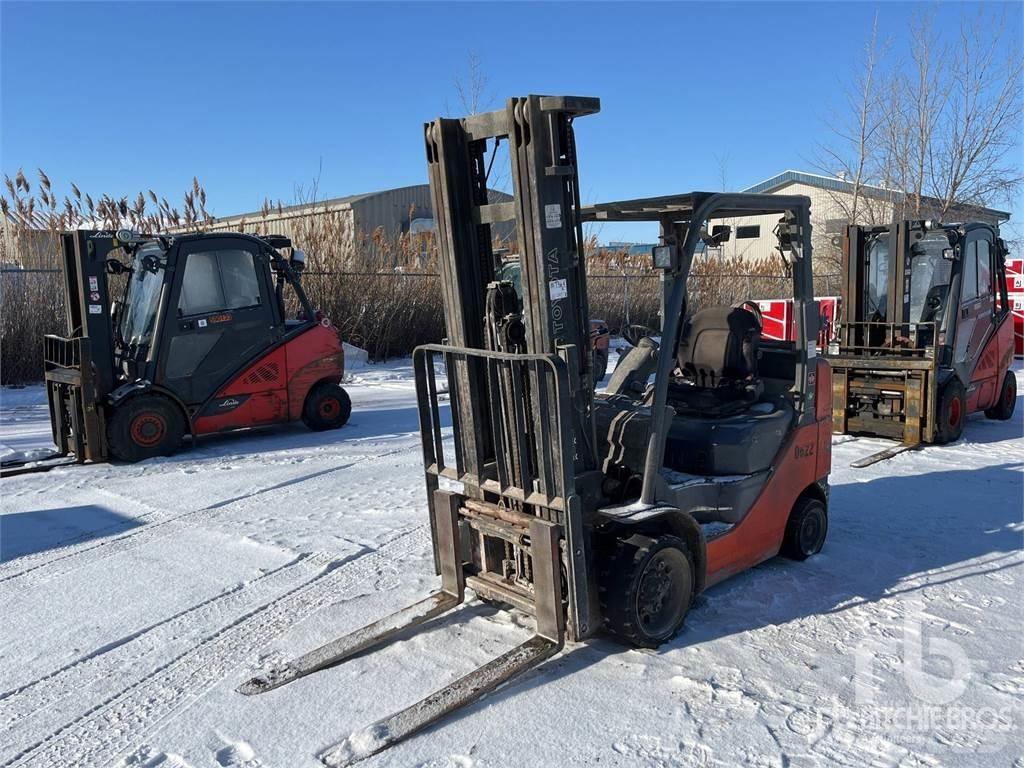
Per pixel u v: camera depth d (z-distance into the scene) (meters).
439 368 14.80
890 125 20.55
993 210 21.97
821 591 4.62
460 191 3.89
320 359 9.45
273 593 4.70
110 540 5.70
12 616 4.46
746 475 4.56
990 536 5.59
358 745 3.12
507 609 4.36
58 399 8.40
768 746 3.10
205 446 8.85
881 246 9.23
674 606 4.02
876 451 8.37
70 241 8.32
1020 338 16.28
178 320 8.31
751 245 29.48
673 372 5.23
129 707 3.51
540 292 3.63
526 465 3.74
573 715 3.33
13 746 3.24
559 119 3.60
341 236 16.66
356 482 7.19
